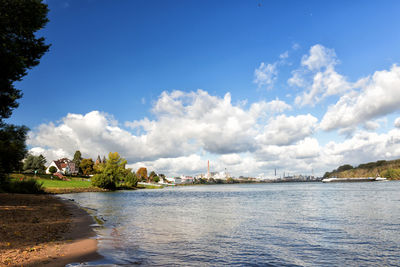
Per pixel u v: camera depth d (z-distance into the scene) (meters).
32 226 15.95
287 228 17.73
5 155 33.22
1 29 22.14
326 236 14.97
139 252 10.71
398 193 64.62
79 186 95.25
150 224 19.06
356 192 74.81
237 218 23.05
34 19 23.88
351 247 12.34
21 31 23.91
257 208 33.06
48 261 8.93
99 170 106.38
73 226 16.86
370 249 12.02
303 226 18.62
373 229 17.28
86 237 13.31
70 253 10.10
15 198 38.38
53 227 16.05
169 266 8.98
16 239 12.02
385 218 22.42
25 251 10.07
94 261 9.12
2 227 14.91
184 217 23.56
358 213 26.36
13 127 34.78
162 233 15.34
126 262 9.19
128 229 16.53
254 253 11.05
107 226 17.33
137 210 30.25
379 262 10.04
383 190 84.00
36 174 105.38
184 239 13.68
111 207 34.38
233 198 58.94
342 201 43.25
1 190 50.50
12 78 25.77
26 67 25.77
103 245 11.60
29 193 56.84
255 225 19.05
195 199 55.44
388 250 11.83
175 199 55.53
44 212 23.83
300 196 62.56
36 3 23.36
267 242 13.26
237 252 11.16
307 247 12.31
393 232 16.20
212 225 18.89
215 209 31.98
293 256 10.72
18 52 24.86
